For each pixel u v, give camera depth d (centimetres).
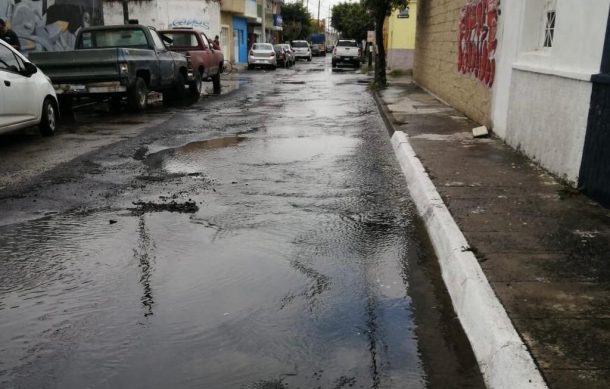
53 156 833
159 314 362
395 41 3189
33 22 1873
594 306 336
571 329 310
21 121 912
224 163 791
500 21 897
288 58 4216
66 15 2014
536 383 260
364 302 379
